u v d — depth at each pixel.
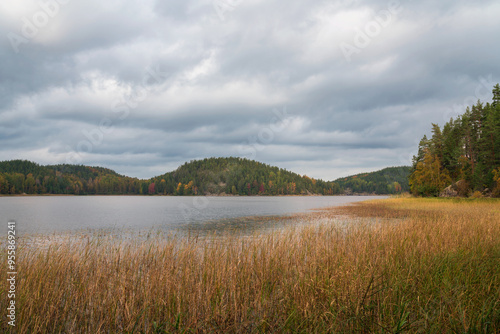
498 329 4.57
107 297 6.12
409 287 6.11
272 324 5.29
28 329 5.30
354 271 6.74
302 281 6.45
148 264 8.30
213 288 6.36
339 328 4.91
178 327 5.20
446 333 4.58
